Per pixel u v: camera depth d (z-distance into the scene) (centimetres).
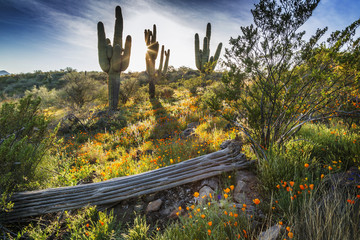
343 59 291
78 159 577
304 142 347
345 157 295
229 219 212
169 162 452
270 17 320
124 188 338
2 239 274
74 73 1766
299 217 204
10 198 313
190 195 323
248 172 338
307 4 299
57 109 1612
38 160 396
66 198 330
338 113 328
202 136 570
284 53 327
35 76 4212
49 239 277
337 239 162
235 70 360
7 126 370
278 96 349
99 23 1423
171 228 233
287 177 265
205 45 2141
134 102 1859
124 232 267
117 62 1450
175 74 3744
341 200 206
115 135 871
